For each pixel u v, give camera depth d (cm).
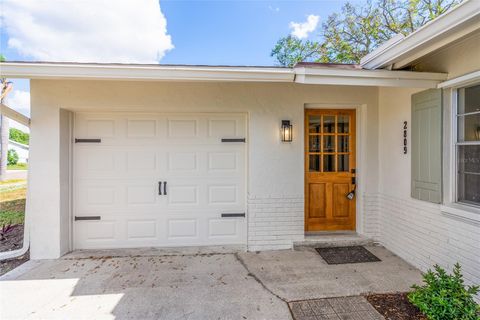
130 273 301
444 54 268
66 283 278
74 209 375
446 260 265
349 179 405
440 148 272
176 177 386
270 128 373
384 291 257
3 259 341
